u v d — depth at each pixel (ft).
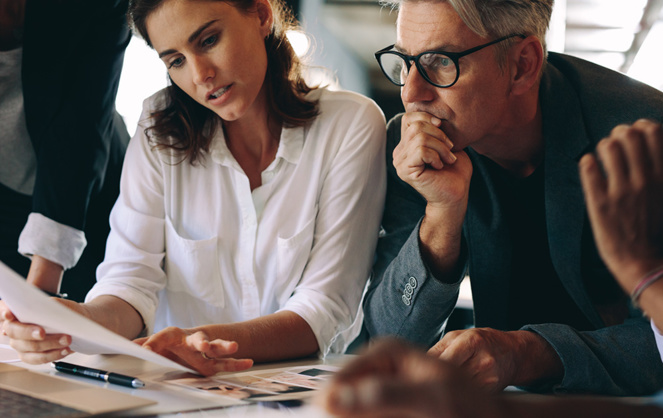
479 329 3.17
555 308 4.45
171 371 3.37
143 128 4.87
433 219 3.97
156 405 2.58
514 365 3.12
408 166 3.93
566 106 4.09
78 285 5.96
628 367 3.25
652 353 3.28
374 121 4.84
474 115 3.85
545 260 4.42
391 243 4.75
